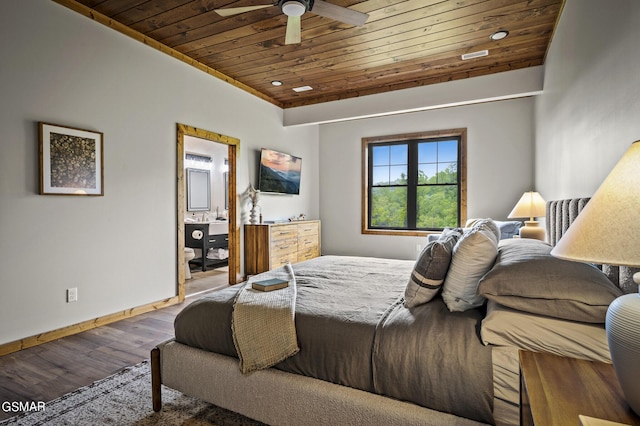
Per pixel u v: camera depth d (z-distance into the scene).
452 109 5.30
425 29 3.28
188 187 6.72
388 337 1.43
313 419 1.48
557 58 3.07
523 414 1.14
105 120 3.11
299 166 5.87
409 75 4.49
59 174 2.78
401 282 2.22
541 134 4.02
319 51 3.77
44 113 2.70
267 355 1.59
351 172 6.09
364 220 5.99
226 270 5.95
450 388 1.28
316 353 1.53
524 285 1.28
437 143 5.52
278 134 5.52
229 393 1.67
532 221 3.41
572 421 0.78
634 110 1.43
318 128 6.39
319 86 4.90
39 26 2.66
